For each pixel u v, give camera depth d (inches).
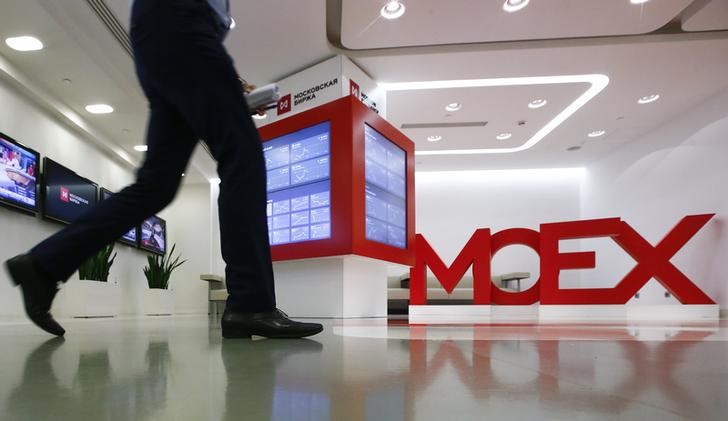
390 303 251.1
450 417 15.8
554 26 154.5
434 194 339.6
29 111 177.8
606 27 155.6
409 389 21.1
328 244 135.4
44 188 179.8
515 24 152.8
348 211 132.0
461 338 56.6
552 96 211.6
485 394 19.9
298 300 152.6
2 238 159.0
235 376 25.1
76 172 211.8
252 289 49.5
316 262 150.3
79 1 133.4
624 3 142.3
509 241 198.1
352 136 133.7
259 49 162.2
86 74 173.6
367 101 183.3
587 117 240.5
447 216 336.8
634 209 273.9
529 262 323.6
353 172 132.6
